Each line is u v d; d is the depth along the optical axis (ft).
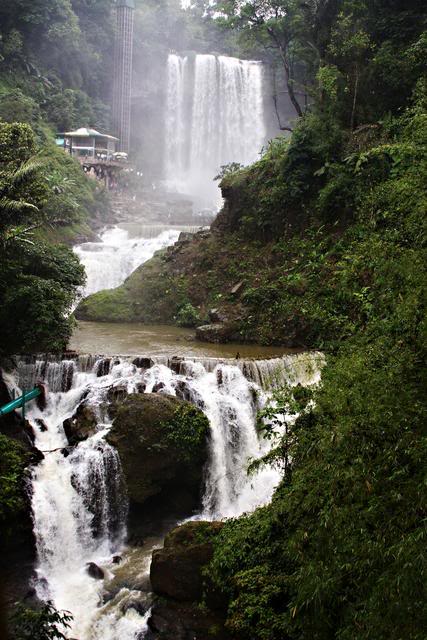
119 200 137.80
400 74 71.82
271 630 27.63
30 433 45.96
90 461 42.55
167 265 84.17
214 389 50.26
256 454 48.57
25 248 56.59
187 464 43.57
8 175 55.77
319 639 23.11
